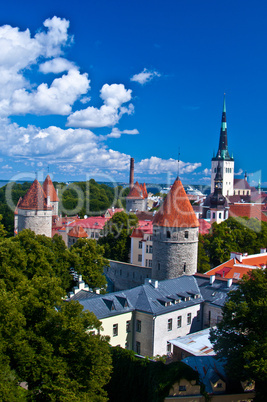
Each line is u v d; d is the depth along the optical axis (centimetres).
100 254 6888
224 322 3959
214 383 3922
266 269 4138
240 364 3650
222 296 5800
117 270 8662
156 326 5234
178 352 4803
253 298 3859
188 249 6850
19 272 5278
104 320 5012
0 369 2998
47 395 3209
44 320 3522
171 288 5884
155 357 4775
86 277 6322
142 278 8131
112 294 5412
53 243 6681
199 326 5884
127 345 5347
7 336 3231
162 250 6900
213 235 9425
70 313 3616
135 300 5469
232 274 6812
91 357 3409
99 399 3441
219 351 4044
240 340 3872
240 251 9412
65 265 6181
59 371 3209
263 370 3331
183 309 5597
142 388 3969
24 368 3200
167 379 3744
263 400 3662
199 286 6184
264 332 3653
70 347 3359
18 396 3058
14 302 3428
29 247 5741
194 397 3788
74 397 3069
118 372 4194
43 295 3688
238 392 3956
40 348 3334
